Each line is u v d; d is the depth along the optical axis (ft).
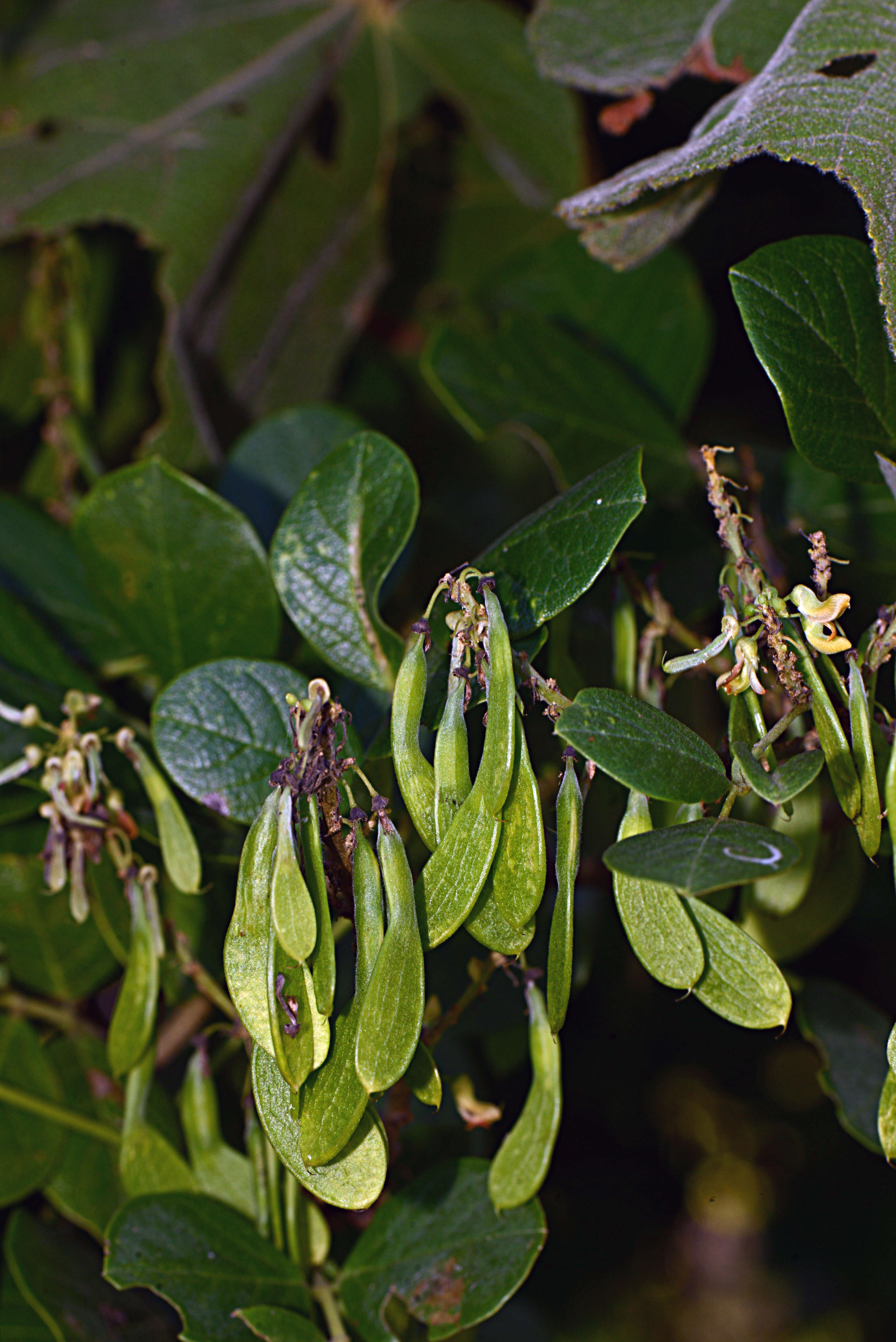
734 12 2.58
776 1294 6.68
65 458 3.21
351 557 2.39
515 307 3.04
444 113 3.71
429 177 3.80
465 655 2.17
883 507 2.62
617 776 2.11
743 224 3.69
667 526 2.64
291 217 3.39
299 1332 2.31
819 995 2.59
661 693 2.41
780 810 2.24
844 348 2.26
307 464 2.68
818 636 2.15
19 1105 2.58
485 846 2.13
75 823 2.37
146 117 3.31
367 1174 2.12
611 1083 5.29
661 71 2.63
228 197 3.29
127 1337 2.51
